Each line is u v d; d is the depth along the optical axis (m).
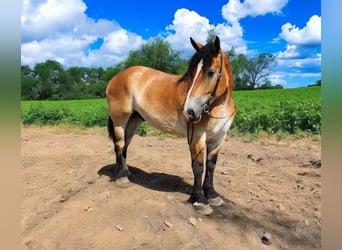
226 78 3.93
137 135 10.80
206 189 4.64
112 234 3.88
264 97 29.05
